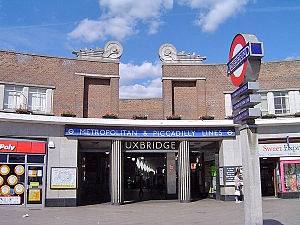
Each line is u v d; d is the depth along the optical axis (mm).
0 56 19266
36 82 19844
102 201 22000
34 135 18594
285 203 18031
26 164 18250
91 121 19234
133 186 37875
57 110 20078
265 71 22109
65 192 18672
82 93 20703
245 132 9914
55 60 20484
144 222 12875
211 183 22609
